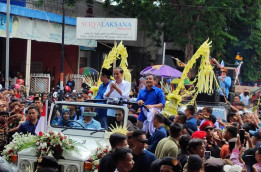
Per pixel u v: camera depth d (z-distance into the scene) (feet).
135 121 41.16
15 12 99.55
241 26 152.46
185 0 133.18
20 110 46.26
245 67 152.56
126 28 115.44
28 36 105.40
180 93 51.83
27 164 33.45
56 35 114.62
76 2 130.21
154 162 24.94
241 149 31.63
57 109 38.50
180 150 31.83
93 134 37.27
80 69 124.36
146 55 155.63
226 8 135.03
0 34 96.84
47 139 33.19
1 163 19.88
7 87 87.76
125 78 49.49
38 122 38.73
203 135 33.60
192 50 135.13
